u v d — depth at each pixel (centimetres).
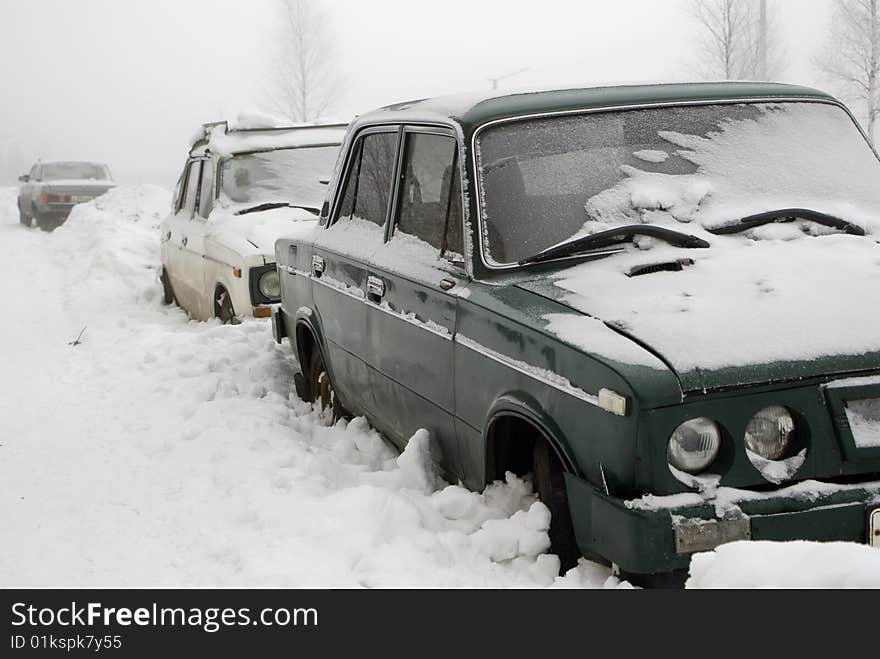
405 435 550
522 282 442
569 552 408
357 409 629
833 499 353
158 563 469
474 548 427
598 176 470
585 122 485
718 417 354
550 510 409
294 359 815
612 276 423
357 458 591
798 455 360
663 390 349
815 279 408
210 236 1018
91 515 538
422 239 521
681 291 402
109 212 2278
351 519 474
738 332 370
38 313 1287
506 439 443
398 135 566
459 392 466
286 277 729
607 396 357
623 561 352
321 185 1055
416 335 504
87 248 1912
